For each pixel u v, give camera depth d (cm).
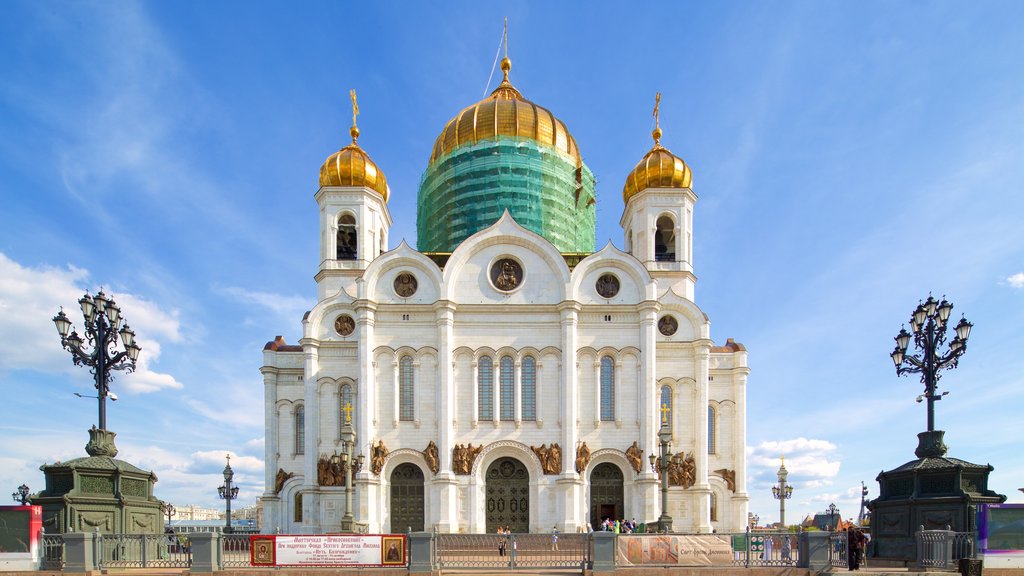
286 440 6378
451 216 7569
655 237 6969
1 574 2773
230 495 6406
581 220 7856
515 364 6016
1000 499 2958
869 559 3253
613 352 6069
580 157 8075
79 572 2795
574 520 5694
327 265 6638
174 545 3197
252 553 3005
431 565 2980
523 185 7388
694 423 6209
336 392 6172
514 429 5922
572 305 5994
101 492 3016
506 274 6191
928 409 3444
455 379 5994
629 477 5891
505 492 5938
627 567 3108
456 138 7738
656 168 6888
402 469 5944
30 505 2886
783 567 3066
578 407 5988
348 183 6794
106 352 3269
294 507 6284
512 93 8456
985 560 2791
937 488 3055
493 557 3772
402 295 6138
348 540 3020
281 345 6606
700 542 3203
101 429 3197
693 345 6322
